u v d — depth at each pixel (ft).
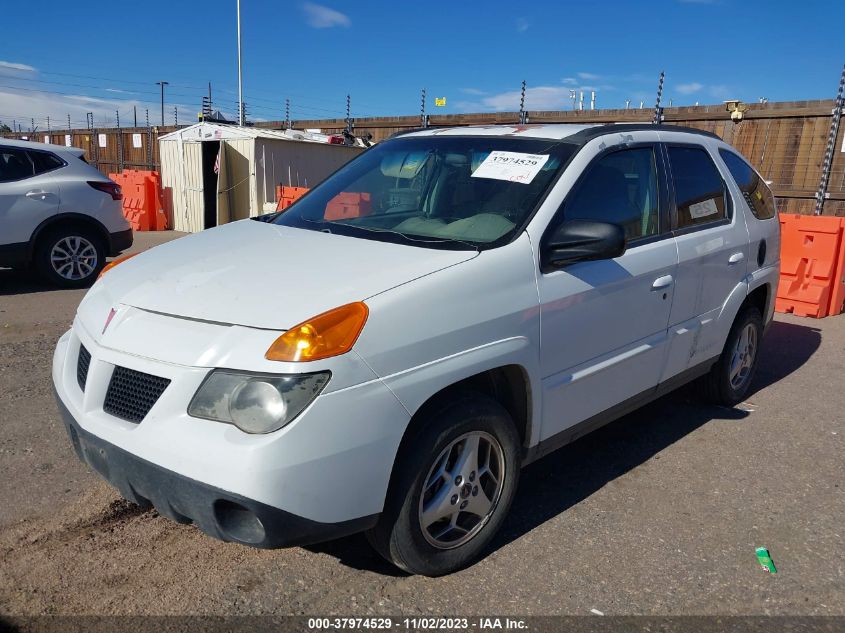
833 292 25.61
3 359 17.87
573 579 9.48
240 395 7.42
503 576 9.49
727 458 13.50
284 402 7.32
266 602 8.77
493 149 11.71
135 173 52.42
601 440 14.24
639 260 11.49
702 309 13.50
